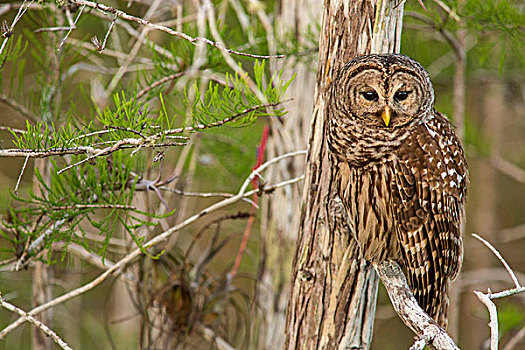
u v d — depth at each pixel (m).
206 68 8.19
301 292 6.57
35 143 5.65
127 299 14.20
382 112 6.48
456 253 7.24
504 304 14.23
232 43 9.78
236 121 5.62
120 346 13.72
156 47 8.56
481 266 16.62
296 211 9.88
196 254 12.58
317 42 8.86
